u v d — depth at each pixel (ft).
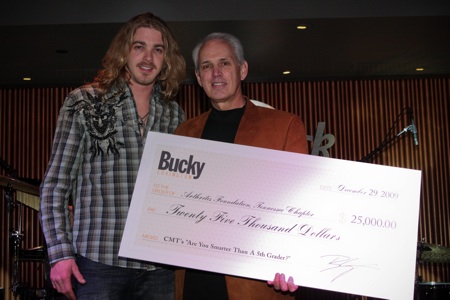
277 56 21.30
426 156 25.17
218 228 6.79
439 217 24.85
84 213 7.36
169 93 7.95
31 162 25.23
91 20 17.07
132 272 7.32
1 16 17.11
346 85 25.54
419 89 25.49
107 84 7.45
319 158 6.86
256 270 6.72
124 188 7.32
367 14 17.06
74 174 7.45
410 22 17.63
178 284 7.30
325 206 6.79
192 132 7.63
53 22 17.07
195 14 17.22
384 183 6.79
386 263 6.69
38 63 21.56
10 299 24.34
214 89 7.37
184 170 6.90
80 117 7.39
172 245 6.79
